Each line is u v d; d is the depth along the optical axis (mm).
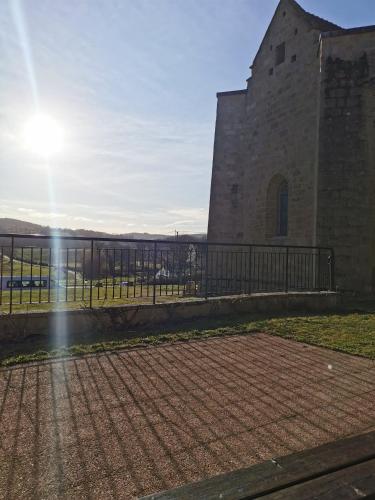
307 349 5613
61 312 5840
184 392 3979
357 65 11602
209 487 1701
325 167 11758
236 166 18188
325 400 3824
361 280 11398
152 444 2959
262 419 3402
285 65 15000
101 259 7664
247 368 4754
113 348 5371
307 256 13023
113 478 2531
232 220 18031
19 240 6555
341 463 1868
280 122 15188
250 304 7914
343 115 11664
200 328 6562
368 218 11516
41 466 2654
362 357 5238
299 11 14422
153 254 8016
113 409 3557
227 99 18609
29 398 3758
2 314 5473
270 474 1785
